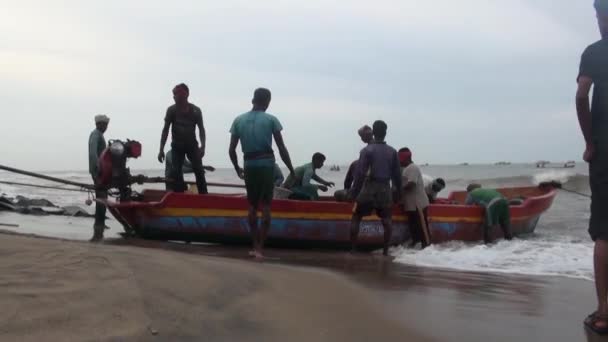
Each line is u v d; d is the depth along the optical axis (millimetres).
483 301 4152
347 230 7957
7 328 2393
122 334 2521
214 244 7836
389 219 7328
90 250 4211
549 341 3244
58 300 2799
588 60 3723
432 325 3443
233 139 6523
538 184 11805
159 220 7672
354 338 3072
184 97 8258
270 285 3979
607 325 3406
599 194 3666
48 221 10062
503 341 3201
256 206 6488
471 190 9945
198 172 8586
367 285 4621
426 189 9461
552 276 5344
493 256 6551
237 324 3031
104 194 8062
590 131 3738
